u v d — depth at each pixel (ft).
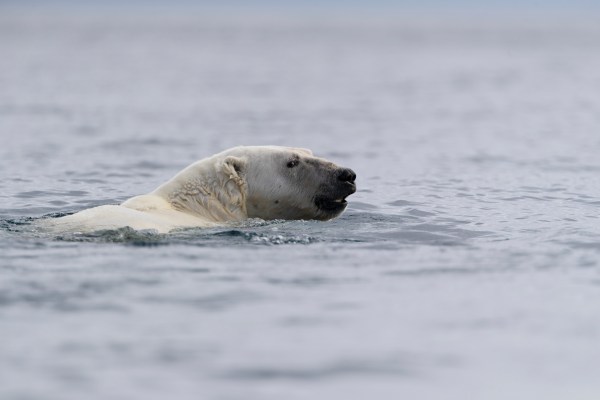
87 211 115.34
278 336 78.54
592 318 83.82
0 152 222.07
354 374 71.20
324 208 121.39
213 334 78.69
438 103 405.59
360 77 563.48
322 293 90.89
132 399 65.92
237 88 472.44
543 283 94.94
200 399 66.23
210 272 97.25
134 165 205.87
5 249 103.71
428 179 184.44
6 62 615.16
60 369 70.69
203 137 269.85
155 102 390.42
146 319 82.02
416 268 100.58
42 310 83.82
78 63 627.87
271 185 119.24
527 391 68.95
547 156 228.63
